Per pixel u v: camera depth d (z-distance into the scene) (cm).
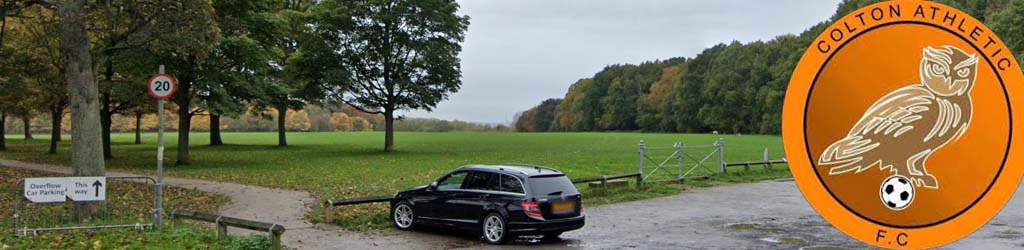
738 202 2047
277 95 3559
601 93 13712
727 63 10125
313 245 1306
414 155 4462
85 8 1593
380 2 4488
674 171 3038
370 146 5822
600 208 1911
